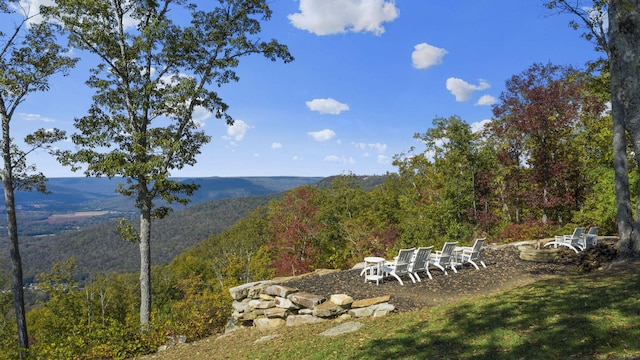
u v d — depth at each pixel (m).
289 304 9.09
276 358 6.34
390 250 25.38
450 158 29.64
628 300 5.79
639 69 8.59
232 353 7.52
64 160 13.90
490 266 12.33
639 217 9.59
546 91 20.80
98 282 51.00
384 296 8.95
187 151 15.89
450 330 5.95
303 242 36.09
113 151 13.70
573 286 7.36
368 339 6.24
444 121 29.72
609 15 9.11
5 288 33.19
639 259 9.12
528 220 23.89
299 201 38.75
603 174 18.66
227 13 15.94
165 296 59.75
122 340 10.49
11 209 15.80
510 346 4.94
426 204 34.66
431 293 9.66
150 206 15.11
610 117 20.28
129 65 14.98
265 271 39.09
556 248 13.12
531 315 5.91
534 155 22.56
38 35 15.90
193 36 14.97
